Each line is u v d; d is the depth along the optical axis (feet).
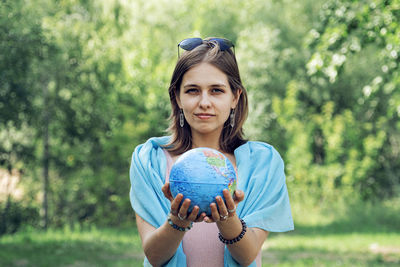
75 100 52.60
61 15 49.75
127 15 55.72
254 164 8.29
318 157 67.72
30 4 43.19
